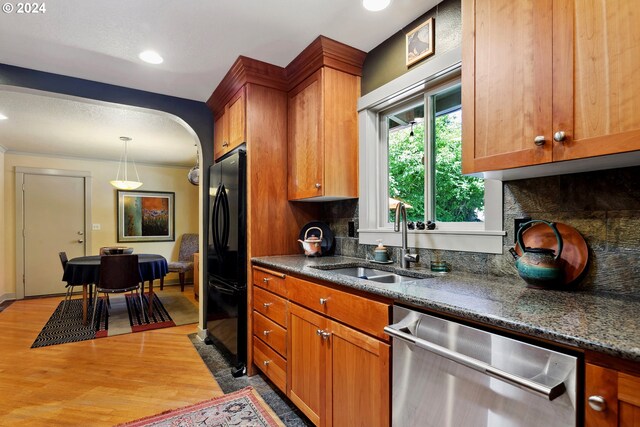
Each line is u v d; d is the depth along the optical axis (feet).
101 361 8.89
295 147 8.32
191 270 19.93
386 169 7.64
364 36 6.89
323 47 7.04
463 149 4.40
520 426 2.79
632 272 3.74
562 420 2.55
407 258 6.10
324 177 7.26
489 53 4.11
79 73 8.48
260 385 7.51
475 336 3.19
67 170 17.99
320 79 7.34
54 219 17.65
